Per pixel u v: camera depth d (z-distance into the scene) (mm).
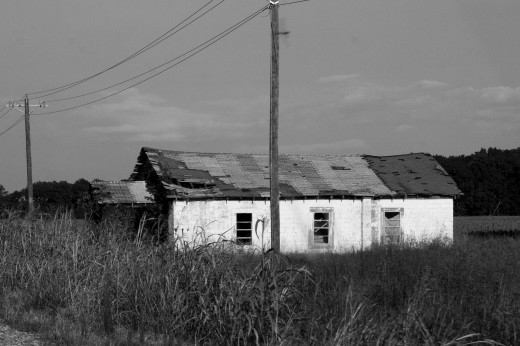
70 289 12180
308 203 29875
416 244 22438
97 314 11188
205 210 28391
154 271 11281
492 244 20969
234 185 29656
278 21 19281
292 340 8852
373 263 17047
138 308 10930
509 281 14266
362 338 8352
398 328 8656
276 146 19375
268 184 30281
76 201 25938
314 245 29828
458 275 14258
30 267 13734
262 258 9750
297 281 10906
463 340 9078
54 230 15062
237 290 9547
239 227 28984
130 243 13164
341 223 30406
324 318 9758
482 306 11328
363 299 11336
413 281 13648
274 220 19266
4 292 13352
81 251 13266
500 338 10203
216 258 10922
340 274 15539
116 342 9617
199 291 10250
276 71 19328
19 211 17234
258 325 9016
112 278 11805
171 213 28000
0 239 15625
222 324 9547
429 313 10609
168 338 9992
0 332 10078
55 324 10617
